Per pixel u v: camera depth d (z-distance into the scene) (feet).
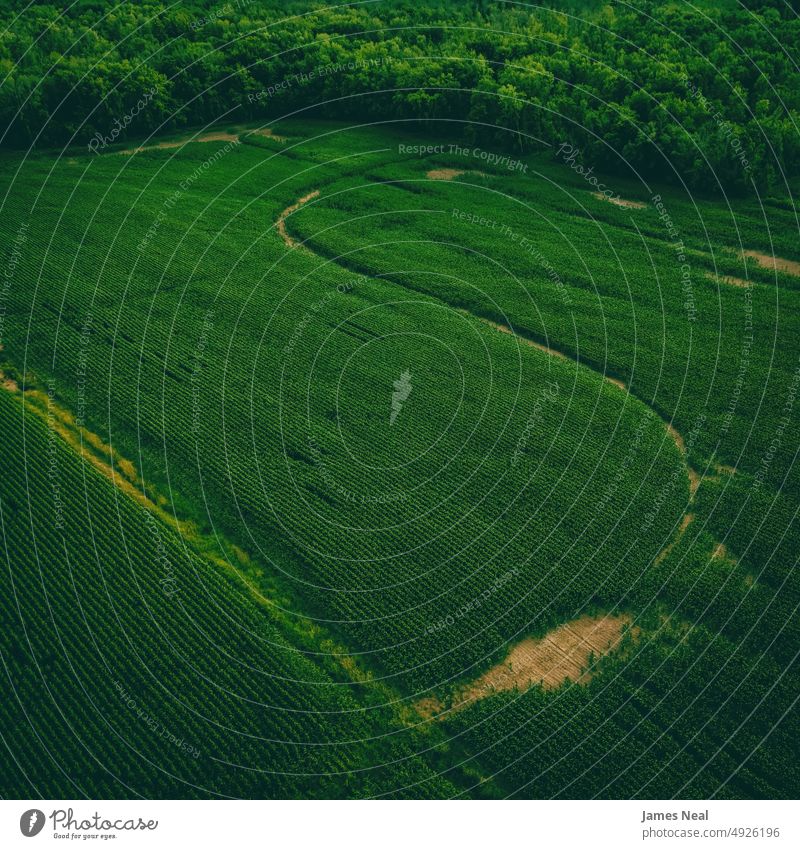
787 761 141.79
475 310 258.78
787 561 176.04
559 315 254.88
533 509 189.98
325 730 149.18
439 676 158.30
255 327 248.93
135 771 142.41
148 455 205.36
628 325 249.96
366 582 175.73
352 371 231.50
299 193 327.06
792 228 296.51
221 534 187.11
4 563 175.52
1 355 236.02
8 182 329.31
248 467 201.77
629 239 293.02
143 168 343.46
